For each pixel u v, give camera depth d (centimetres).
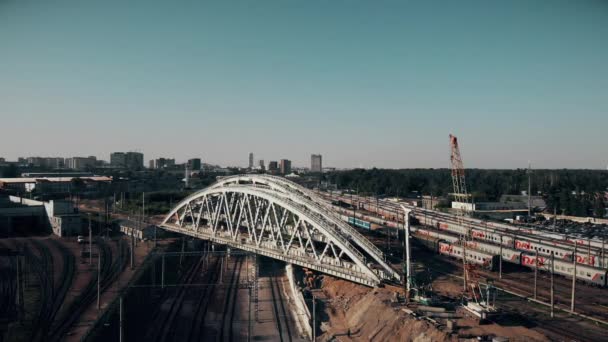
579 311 7938
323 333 8762
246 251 13438
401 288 8869
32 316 8419
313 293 11100
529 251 11738
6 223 17712
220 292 11925
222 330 9300
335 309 9869
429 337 6950
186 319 9925
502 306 8206
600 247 12481
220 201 15012
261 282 12850
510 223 19075
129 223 18750
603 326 7244
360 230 17275
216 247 16788
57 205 18162
